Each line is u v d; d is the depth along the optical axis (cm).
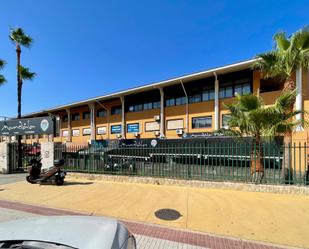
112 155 1280
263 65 1154
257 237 535
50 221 298
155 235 554
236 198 818
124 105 2909
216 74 2097
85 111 3406
